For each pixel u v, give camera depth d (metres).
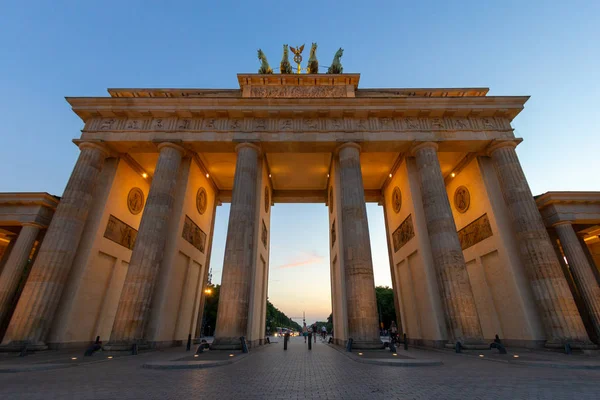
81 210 29.47
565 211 30.38
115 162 34.16
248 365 16.44
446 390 9.89
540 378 12.20
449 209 29.14
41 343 24.56
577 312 24.89
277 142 32.34
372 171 41.47
